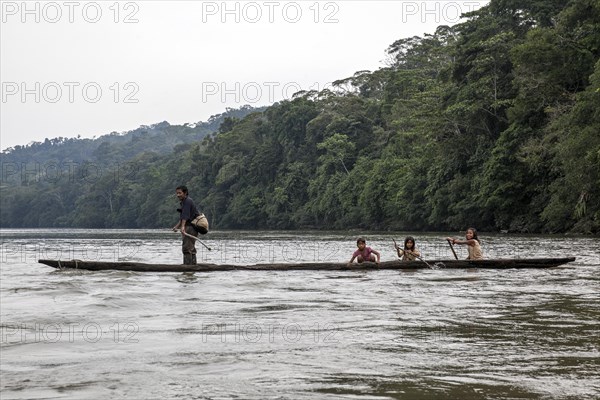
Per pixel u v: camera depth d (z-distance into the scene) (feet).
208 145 371.15
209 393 13.83
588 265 49.62
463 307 26.71
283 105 307.78
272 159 313.94
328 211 258.16
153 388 14.24
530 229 145.89
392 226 213.05
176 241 136.67
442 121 167.02
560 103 140.26
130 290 33.19
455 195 167.94
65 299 29.55
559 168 130.11
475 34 170.19
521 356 17.28
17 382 14.80
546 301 28.53
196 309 26.43
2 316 24.43
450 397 13.48
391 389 14.10
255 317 24.13
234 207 321.73
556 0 161.68
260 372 15.62
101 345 18.94
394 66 308.60
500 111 162.40
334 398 13.43
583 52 134.00
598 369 15.83
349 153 262.67
